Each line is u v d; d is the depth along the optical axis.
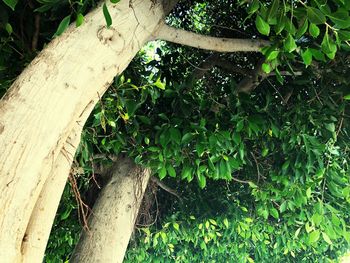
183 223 6.35
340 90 4.01
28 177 1.83
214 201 6.28
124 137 4.18
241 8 4.82
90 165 4.54
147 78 3.90
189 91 4.20
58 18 2.85
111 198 4.36
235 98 4.02
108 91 3.48
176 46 5.14
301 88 4.66
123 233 4.21
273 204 5.79
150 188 5.92
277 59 3.24
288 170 4.60
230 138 3.98
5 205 1.76
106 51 2.17
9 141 1.80
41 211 2.20
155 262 6.72
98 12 2.22
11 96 1.90
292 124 4.26
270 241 6.96
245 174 5.65
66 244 5.65
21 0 3.16
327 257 7.69
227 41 3.14
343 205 5.08
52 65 2.01
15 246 1.81
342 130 4.59
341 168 4.73
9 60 3.31
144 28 2.40
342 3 2.32
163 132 3.84
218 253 7.11
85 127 3.82
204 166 4.12
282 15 2.37
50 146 1.92
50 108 1.92
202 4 5.19
